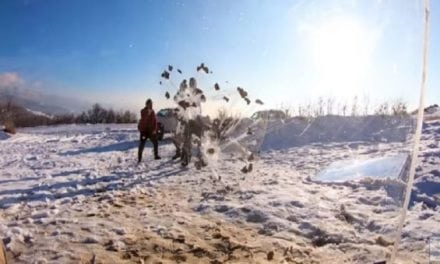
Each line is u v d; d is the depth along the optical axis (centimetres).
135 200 665
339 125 1554
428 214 521
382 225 485
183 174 930
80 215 562
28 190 729
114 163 1147
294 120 1636
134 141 1838
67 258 400
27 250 418
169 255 421
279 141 1507
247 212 579
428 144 1088
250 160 955
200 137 984
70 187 764
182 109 966
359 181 727
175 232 491
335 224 512
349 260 400
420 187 634
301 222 527
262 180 834
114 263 394
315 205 600
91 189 749
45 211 574
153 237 472
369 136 1438
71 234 471
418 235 443
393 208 551
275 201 628
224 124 945
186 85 918
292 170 975
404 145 1162
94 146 1730
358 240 452
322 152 1290
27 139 2002
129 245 445
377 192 645
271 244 454
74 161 1205
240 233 495
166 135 1892
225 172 946
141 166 1069
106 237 466
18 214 561
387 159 829
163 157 1270
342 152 1243
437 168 738
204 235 485
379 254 403
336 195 662
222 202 641
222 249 439
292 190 715
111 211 588
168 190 751
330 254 421
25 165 1119
